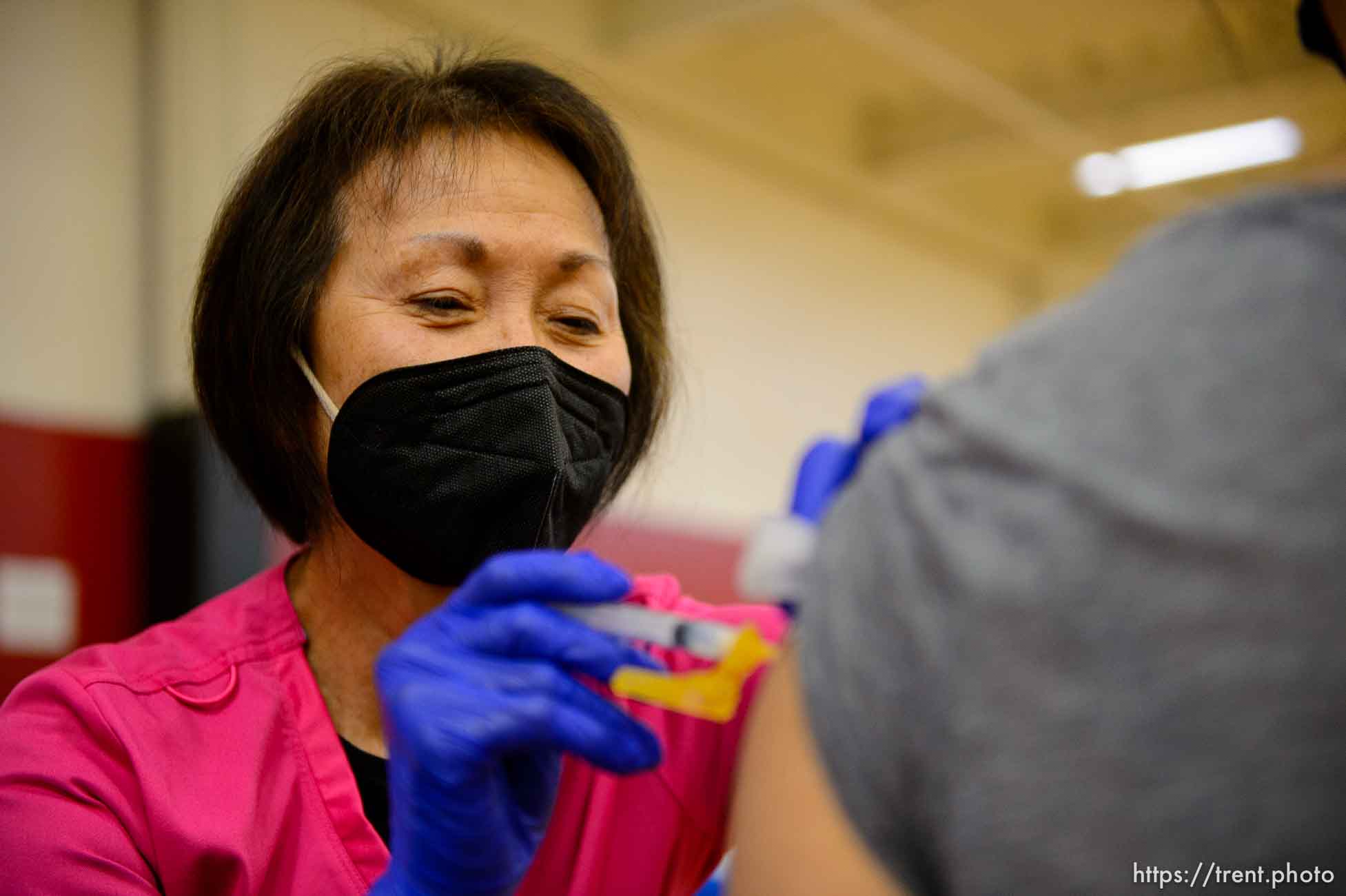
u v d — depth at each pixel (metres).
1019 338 0.53
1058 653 0.43
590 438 1.18
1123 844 0.41
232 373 1.23
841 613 0.50
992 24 5.08
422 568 1.13
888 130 6.37
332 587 1.17
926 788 0.45
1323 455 0.42
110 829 0.97
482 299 1.13
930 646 0.46
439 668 0.73
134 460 3.43
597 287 1.19
